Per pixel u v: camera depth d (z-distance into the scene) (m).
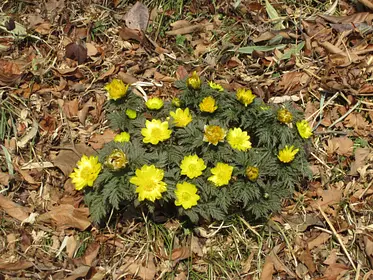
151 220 0.52
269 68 0.64
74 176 0.48
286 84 0.62
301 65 0.64
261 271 0.50
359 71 0.63
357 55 0.64
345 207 0.54
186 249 0.50
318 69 0.64
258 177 0.49
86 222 0.51
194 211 0.48
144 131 0.49
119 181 0.47
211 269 0.50
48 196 0.54
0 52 0.63
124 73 0.62
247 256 0.51
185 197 0.47
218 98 0.52
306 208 0.54
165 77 0.62
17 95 0.60
